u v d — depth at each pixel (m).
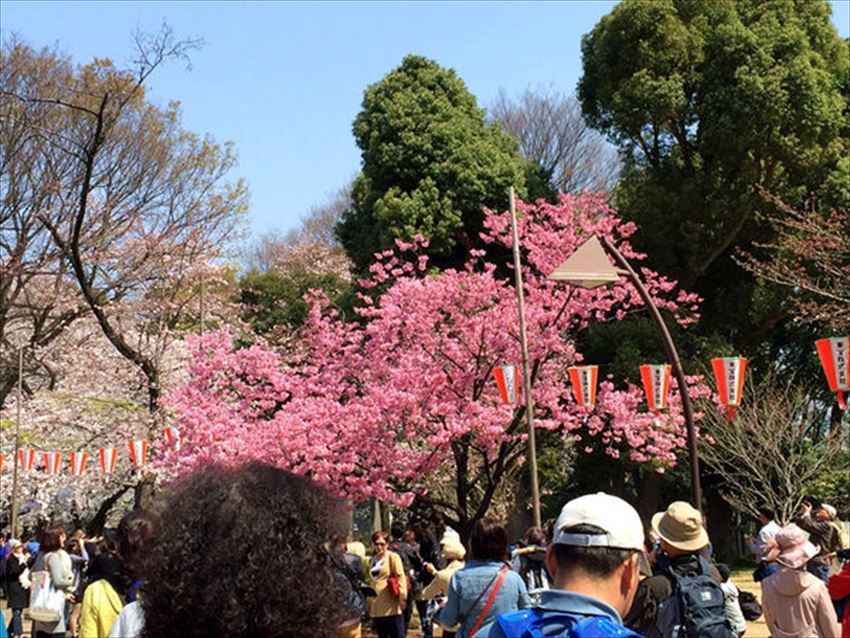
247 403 18.19
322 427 16.33
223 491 1.63
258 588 1.54
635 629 4.61
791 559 5.75
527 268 19.27
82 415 24.38
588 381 14.02
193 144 24.23
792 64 21.33
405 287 17.30
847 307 18.44
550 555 2.78
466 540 17.06
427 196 22.83
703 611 4.50
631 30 22.33
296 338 26.64
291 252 31.28
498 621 2.59
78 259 19.23
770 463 20.38
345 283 28.59
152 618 1.56
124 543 3.49
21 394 25.41
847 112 22.92
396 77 24.69
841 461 22.25
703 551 4.91
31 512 26.77
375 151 23.88
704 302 23.75
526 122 33.22
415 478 16.64
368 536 26.11
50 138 22.94
